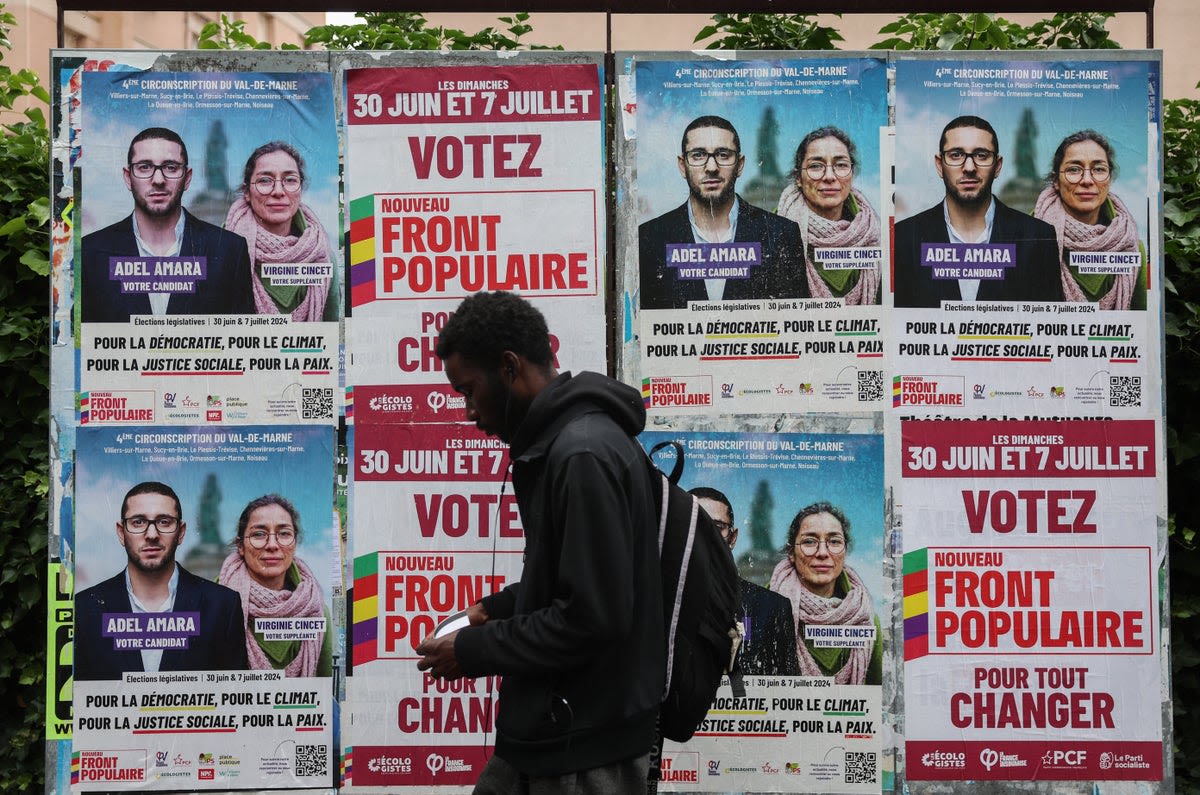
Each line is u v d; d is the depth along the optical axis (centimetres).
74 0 399
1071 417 389
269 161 390
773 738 384
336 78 391
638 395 289
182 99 389
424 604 385
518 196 389
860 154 390
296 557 386
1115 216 392
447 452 387
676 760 382
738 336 388
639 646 272
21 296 443
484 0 407
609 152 394
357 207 390
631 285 389
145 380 386
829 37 454
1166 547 387
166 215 388
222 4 406
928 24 480
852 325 387
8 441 445
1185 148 460
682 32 810
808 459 387
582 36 809
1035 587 387
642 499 275
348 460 387
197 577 385
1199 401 442
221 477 387
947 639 386
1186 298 445
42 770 445
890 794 382
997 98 392
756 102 390
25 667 441
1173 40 735
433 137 390
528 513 281
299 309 388
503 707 278
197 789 382
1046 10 410
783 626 385
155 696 382
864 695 384
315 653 384
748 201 390
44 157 457
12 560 436
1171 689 406
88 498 384
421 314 388
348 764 382
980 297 390
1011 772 384
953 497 387
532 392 287
